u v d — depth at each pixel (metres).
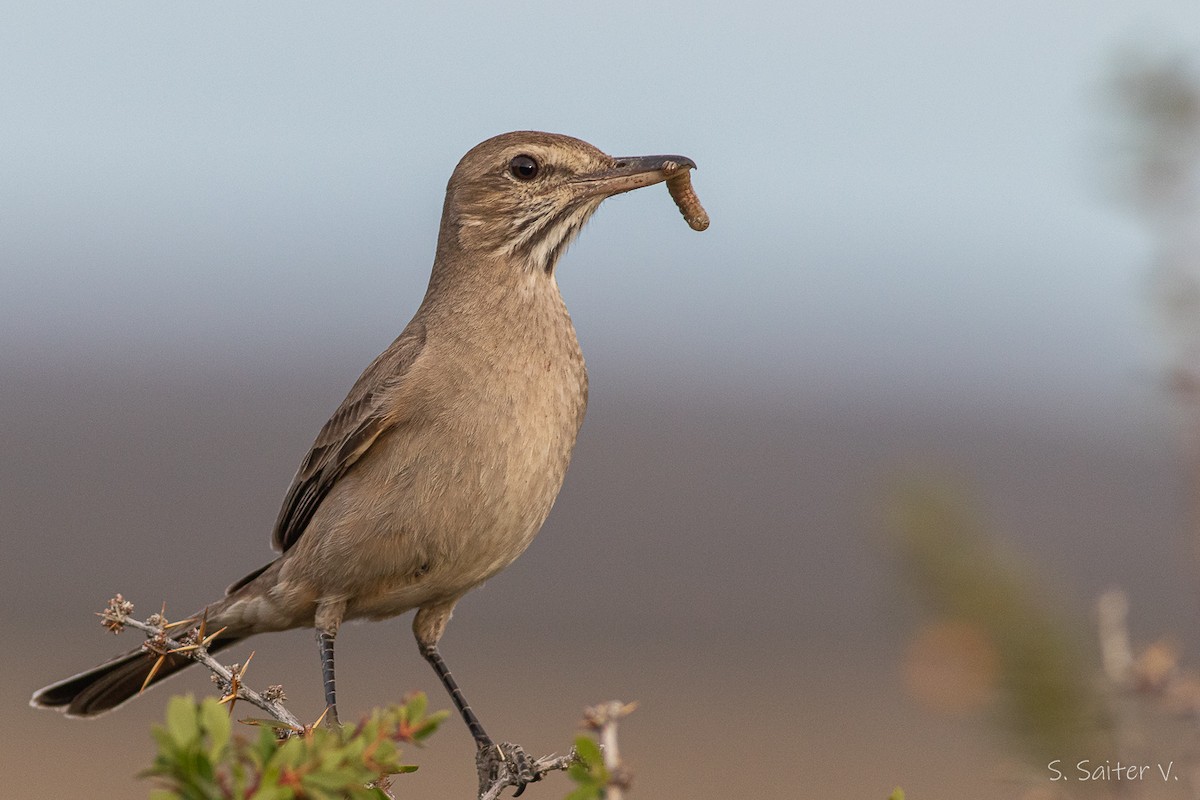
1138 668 2.23
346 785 2.99
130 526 34.25
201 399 62.78
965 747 17.47
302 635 23.72
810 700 20.44
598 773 3.38
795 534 37.12
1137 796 2.12
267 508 38.03
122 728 16.78
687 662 23.25
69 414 55.12
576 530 36.97
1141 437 3.14
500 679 21.41
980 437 50.25
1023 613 2.06
